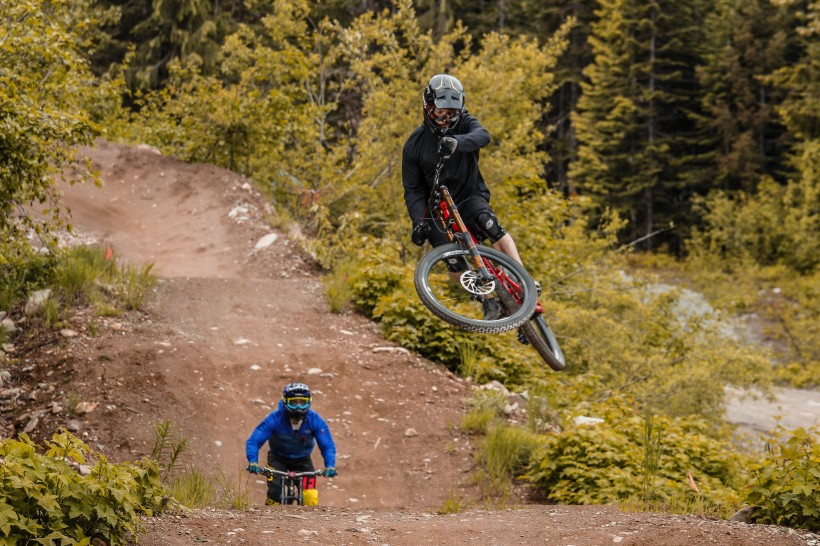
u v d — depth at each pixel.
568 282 31.56
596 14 70.06
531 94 35.94
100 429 17.19
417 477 18.02
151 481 11.84
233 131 36.00
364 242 28.16
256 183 36.16
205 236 30.62
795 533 10.77
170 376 19.28
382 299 24.05
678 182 73.50
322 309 24.53
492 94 30.53
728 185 73.94
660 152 71.19
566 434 18.02
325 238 30.28
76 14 31.77
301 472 14.67
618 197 73.06
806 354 47.59
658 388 25.25
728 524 11.26
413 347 23.06
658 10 71.19
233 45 38.34
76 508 9.54
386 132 30.03
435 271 29.00
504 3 69.25
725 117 71.88
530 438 18.94
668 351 28.73
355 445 18.83
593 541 10.89
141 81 59.78
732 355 27.00
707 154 73.44
